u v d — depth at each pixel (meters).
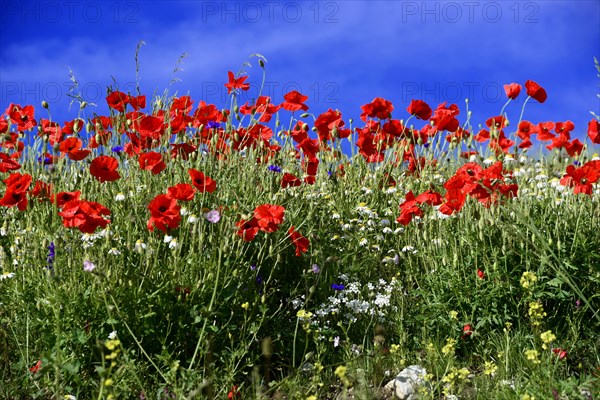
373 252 4.91
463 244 4.42
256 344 3.75
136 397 3.26
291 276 4.58
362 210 5.15
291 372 3.64
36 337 3.69
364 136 5.95
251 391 3.49
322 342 3.83
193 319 3.52
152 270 3.64
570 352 3.78
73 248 3.73
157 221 3.64
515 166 5.56
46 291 3.44
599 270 4.05
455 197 4.22
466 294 4.11
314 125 5.87
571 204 4.73
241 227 3.89
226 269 3.72
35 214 4.29
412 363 3.84
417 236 4.88
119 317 3.41
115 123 4.93
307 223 4.87
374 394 3.43
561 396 3.08
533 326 3.80
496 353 3.84
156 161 4.36
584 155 5.17
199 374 3.35
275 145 5.92
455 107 5.61
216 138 5.18
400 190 5.84
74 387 3.35
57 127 4.93
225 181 4.91
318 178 6.12
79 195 4.00
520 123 5.71
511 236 4.20
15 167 4.20
